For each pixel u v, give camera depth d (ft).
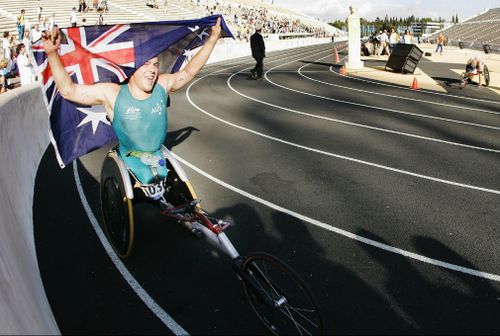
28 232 14.90
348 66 81.71
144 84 12.50
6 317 7.16
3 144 17.11
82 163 24.58
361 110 40.83
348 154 26.40
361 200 19.29
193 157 25.79
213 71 79.25
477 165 24.20
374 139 29.99
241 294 12.46
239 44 125.80
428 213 17.90
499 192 20.20
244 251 14.75
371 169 23.57
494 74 70.33
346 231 16.33
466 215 17.71
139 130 13.01
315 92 52.26
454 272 13.57
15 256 10.62
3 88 41.34
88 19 96.58
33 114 26.03
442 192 20.22
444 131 32.37
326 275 13.34
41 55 12.66
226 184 21.29
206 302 12.07
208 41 14.23
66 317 11.34
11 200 14.30
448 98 48.32
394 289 12.67
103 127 15.07
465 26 254.27
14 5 85.15
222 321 11.27
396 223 16.99
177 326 11.07
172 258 14.33
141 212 17.84
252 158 25.61
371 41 120.16
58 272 13.47
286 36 210.59
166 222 16.93
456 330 10.95
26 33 60.23
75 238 15.67
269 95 49.80
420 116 38.04
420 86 58.03
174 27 14.21
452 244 15.31
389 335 10.76
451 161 24.94
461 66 87.71
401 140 29.73
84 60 13.33
